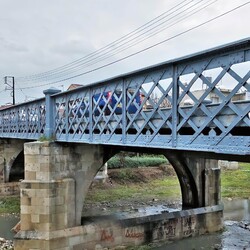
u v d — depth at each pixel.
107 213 20.64
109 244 14.11
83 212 21.03
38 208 13.06
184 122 7.80
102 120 11.05
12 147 26.47
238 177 37.72
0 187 25.73
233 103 6.99
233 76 6.66
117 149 14.49
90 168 14.23
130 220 14.87
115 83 10.32
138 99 10.40
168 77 8.29
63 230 13.18
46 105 14.10
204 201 17.56
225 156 9.55
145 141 9.02
